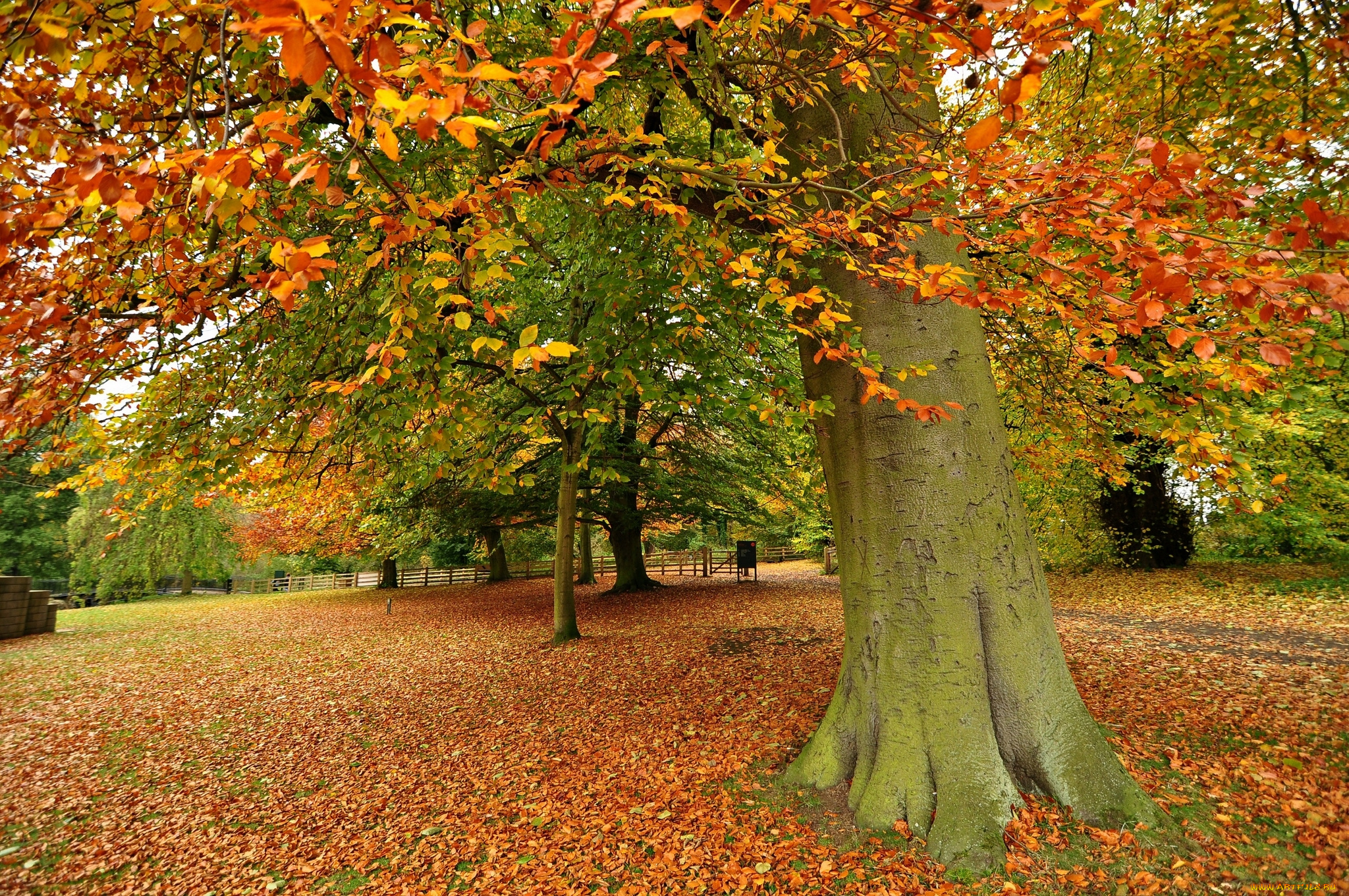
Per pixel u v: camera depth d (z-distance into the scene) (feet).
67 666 38.47
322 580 104.63
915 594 13.07
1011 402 26.99
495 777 18.47
